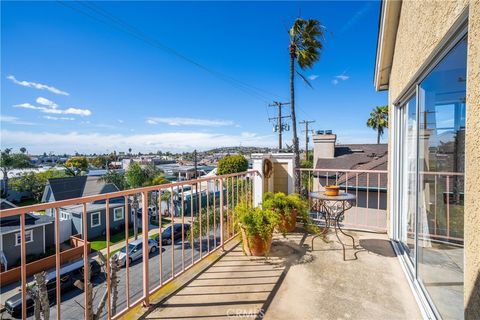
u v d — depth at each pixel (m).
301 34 8.63
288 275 2.33
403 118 2.87
